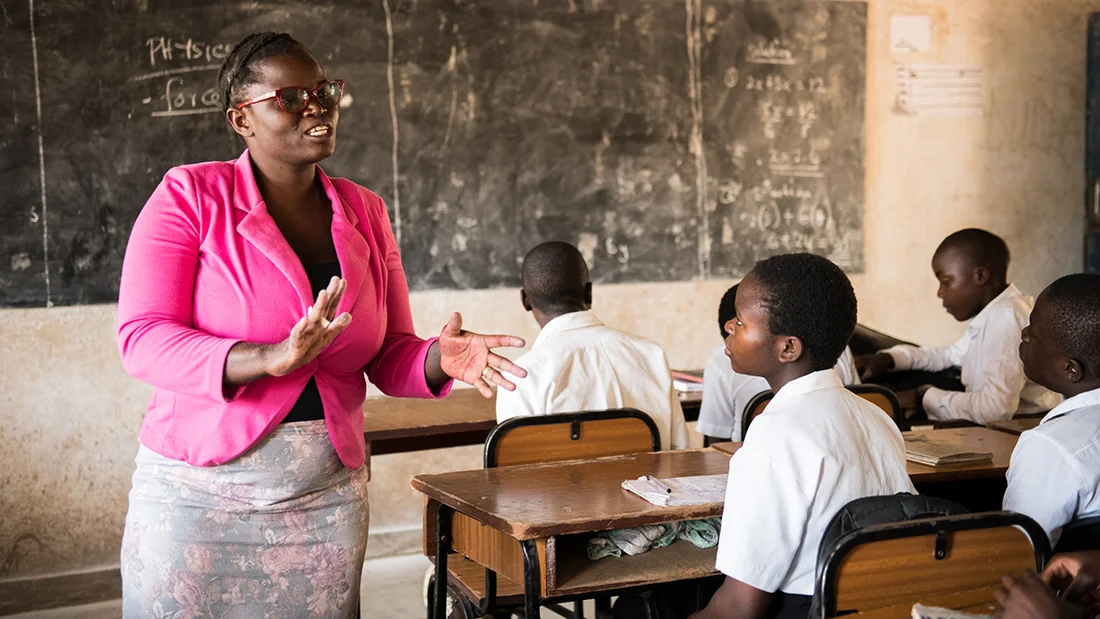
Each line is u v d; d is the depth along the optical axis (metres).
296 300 1.45
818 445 1.52
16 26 3.33
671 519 1.73
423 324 3.92
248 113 1.45
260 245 1.43
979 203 4.71
